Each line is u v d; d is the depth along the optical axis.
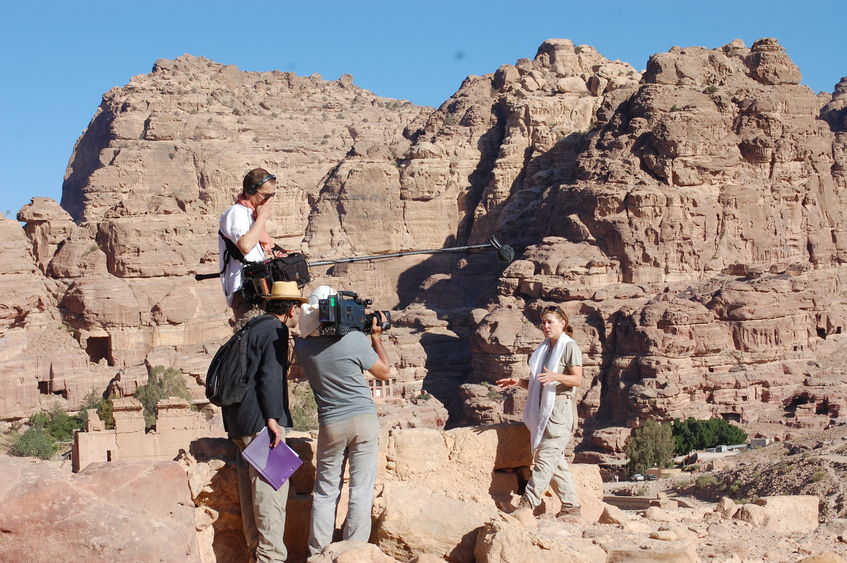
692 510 16.81
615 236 120.50
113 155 181.12
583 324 111.81
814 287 117.00
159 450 58.28
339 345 12.21
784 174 129.00
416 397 115.25
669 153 124.62
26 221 119.06
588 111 160.38
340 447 12.31
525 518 12.87
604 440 97.38
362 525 12.25
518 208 147.00
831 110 181.12
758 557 13.34
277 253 13.16
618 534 13.12
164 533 11.12
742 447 91.81
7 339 101.44
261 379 11.74
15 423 90.69
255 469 11.62
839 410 98.62
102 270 116.25
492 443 14.83
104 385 100.94
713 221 122.88
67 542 10.62
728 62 135.25
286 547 13.02
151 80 198.25
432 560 11.82
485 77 183.88
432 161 161.12
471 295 140.38
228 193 166.25
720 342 107.44
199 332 114.44
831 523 15.80
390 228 157.62
